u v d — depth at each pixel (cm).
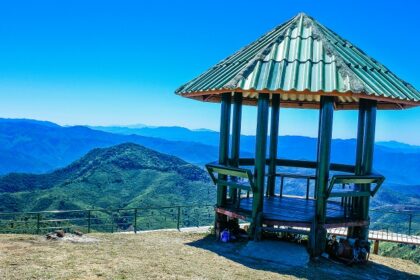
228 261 966
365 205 1116
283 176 1451
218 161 1219
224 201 1230
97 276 776
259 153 1073
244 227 1445
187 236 1241
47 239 1076
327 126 1022
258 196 1084
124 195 15425
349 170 1275
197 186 16888
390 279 987
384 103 1250
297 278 872
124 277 782
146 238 1188
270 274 883
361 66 1077
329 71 1004
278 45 1126
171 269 859
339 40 1202
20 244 997
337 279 903
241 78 1005
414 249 3441
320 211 1044
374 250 1581
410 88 1109
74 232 1188
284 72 1015
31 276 750
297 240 1148
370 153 1109
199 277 818
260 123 1062
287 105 1567
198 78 1205
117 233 1262
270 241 1102
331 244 1096
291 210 1208
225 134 1198
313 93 939
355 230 1140
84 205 12962
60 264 838
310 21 1203
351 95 928
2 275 746
